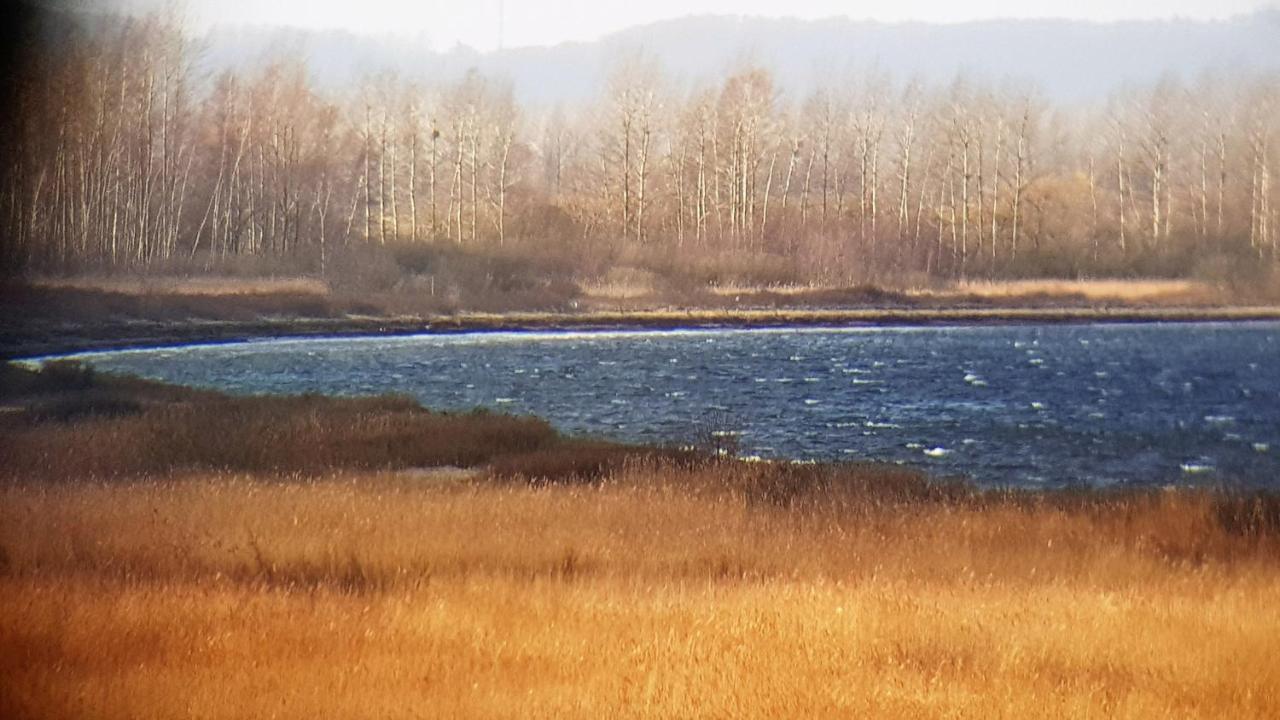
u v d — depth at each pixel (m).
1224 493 68.50
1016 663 31.11
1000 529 57.47
